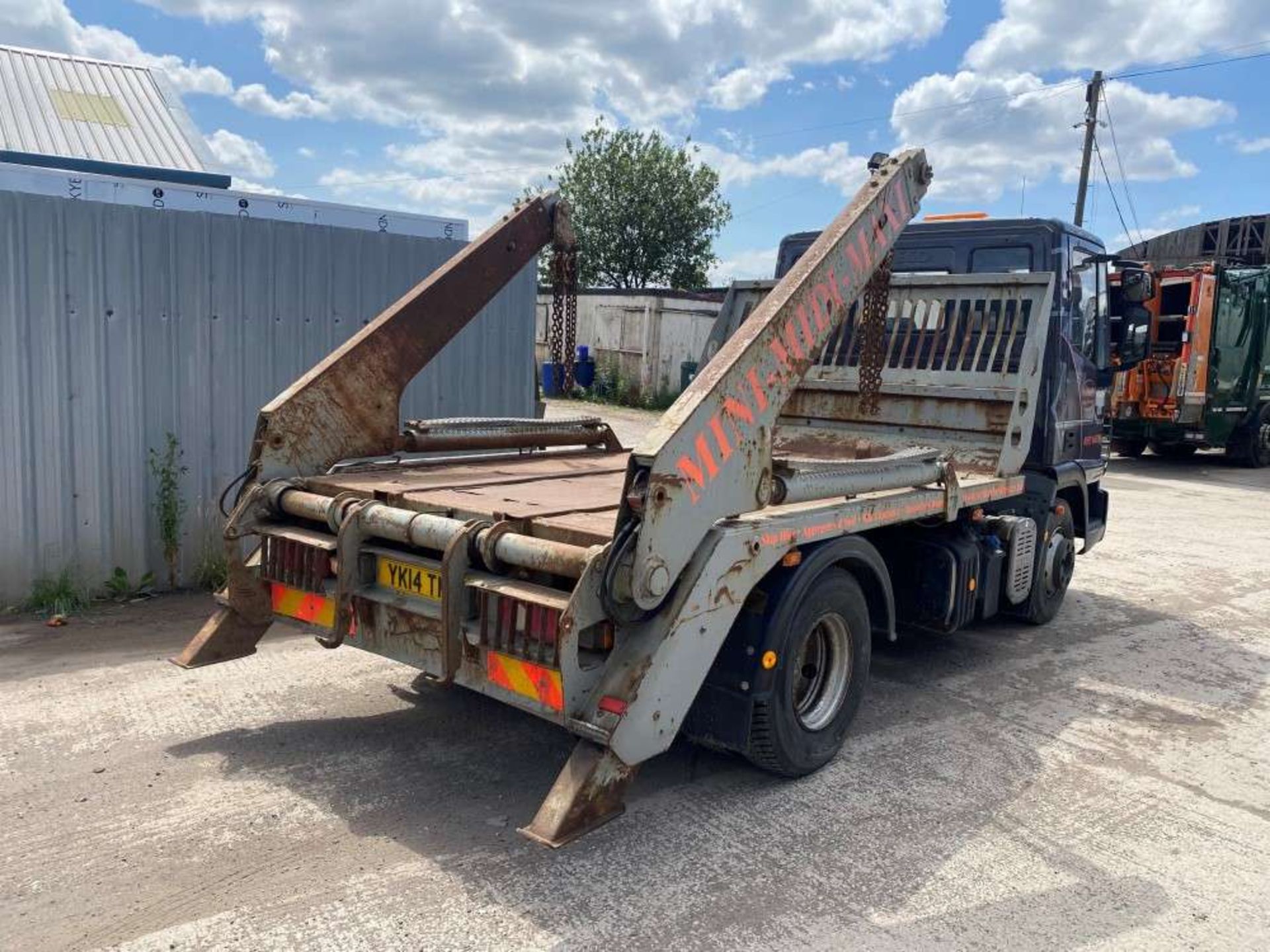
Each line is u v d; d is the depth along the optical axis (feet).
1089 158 83.51
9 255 18.95
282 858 10.98
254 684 16.46
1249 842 12.33
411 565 11.87
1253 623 23.36
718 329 21.88
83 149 31.37
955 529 17.49
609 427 20.44
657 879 10.87
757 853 11.53
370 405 15.85
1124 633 22.03
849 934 9.96
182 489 21.63
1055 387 20.11
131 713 14.93
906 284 19.77
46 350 19.57
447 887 10.53
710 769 13.92
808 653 14.12
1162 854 11.93
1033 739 15.53
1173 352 49.83
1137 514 38.78
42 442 19.70
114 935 9.45
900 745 15.03
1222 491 45.96
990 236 20.39
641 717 10.36
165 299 20.97
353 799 12.48
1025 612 21.22
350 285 23.80
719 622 11.24
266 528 13.51
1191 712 17.04
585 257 125.59
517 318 27.50
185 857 10.94
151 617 19.67
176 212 20.94
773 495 12.03
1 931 9.47
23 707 14.94
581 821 10.03
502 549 10.80
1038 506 20.56
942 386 19.02
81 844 11.11
